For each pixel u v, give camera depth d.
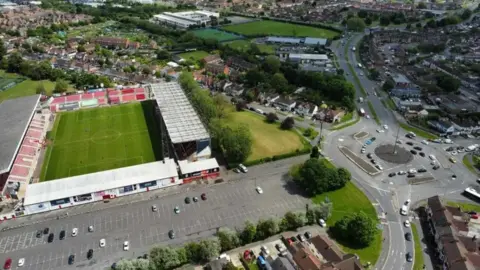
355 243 147.25
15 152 184.75
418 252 143.38
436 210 156.50
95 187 172.50
